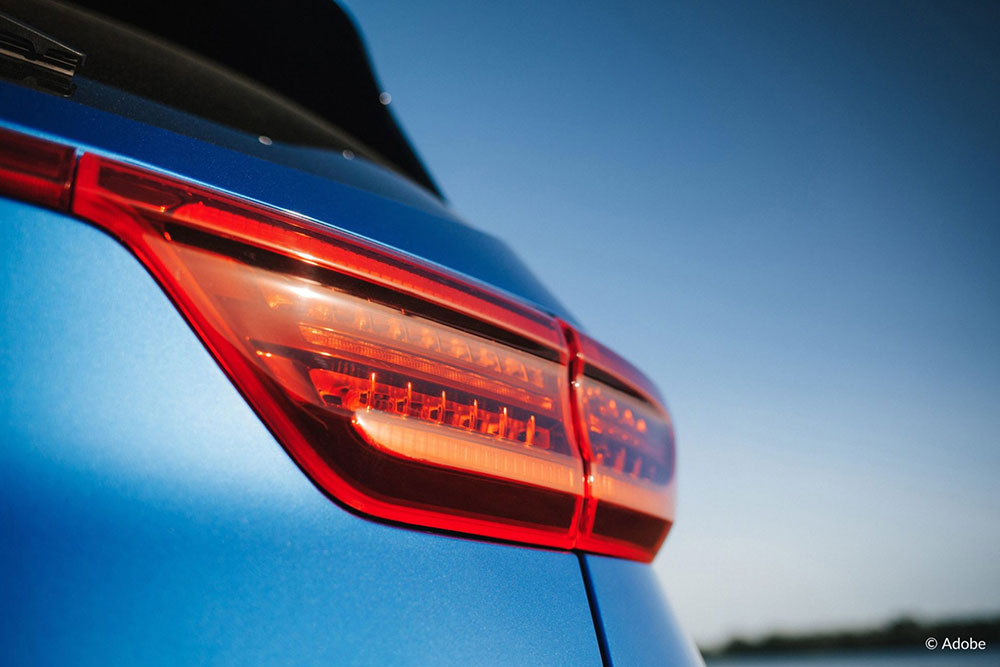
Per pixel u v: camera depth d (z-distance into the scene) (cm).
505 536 76
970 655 985
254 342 65
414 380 72
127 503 57
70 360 58
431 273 78
